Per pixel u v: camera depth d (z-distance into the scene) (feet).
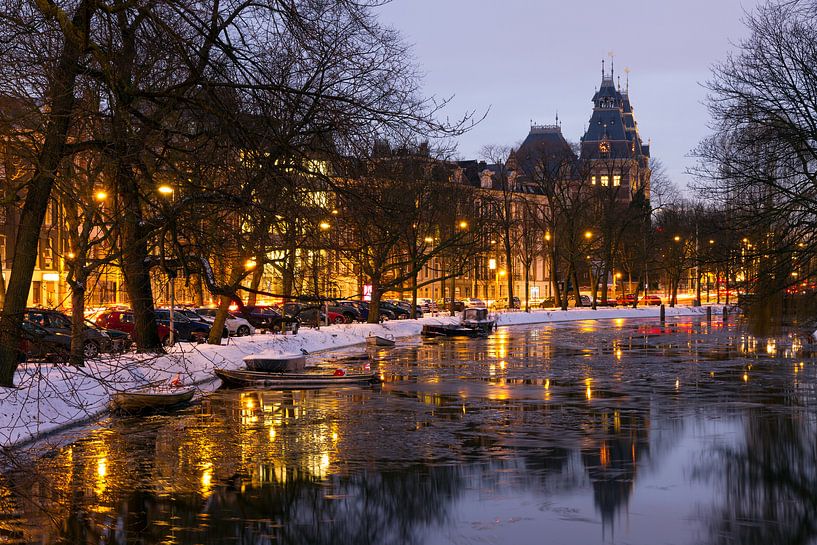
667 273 434.71
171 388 102.78
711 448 81.76
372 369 149.48
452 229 262.47
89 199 99.96
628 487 68.13
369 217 65.92
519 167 426.51
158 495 65.31
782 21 140.26
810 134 133.69
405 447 81.82
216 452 78.95
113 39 72.54
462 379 134.51
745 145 139.03
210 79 68.08
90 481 68.80
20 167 92.48
